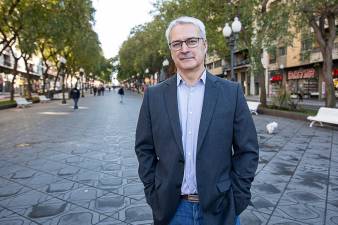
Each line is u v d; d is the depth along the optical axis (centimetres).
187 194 206
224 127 198
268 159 732
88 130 1232
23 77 6147
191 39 204
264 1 1689
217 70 6075
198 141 196
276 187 537
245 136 203
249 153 204
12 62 5703
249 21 1736
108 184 558
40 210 449
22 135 1116
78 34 2406
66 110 2266
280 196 495
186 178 203
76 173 627
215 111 198
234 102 203
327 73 1453
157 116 207
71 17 2117
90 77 8938
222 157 198
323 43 1452
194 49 204
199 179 195
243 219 414
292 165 678
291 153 794
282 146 884
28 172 636
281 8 1412
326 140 978
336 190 523
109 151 835
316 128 1244
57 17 2023
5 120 1616
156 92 215
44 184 561
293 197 491
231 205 201
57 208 455
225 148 199
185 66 204
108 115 1872
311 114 1497
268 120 1535
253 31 1850
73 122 1508
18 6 1998
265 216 423
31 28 2041
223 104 200
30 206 464
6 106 2427
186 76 208
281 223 403
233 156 212
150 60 4503
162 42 2831
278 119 1579
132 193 512
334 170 640
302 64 3656
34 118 1705
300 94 3216
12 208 457
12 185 557
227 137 199
